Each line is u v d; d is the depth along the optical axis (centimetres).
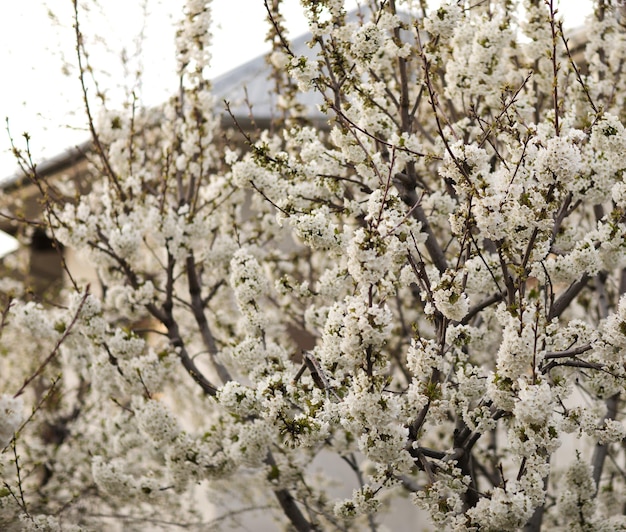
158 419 601
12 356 1138
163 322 705
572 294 530
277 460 677
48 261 1370
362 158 534
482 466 727
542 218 415
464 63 609
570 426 470
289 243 925
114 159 750
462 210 437
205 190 752
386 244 382
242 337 734
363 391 392
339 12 521
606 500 711
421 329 793
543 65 654
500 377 405
